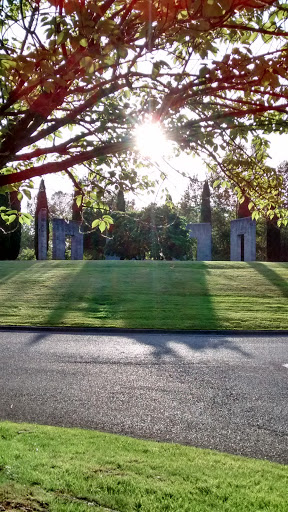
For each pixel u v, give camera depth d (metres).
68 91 2.38
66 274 24.44
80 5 1.87
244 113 2.36
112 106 2.88
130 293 19.89
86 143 2.86
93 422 5.48
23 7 2.80
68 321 14.60
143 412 5.90
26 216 4.09
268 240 37.72
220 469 3.99
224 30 2.59
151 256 32.78
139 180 3.92
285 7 2.14
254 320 14.88
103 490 3.49
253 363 8.94
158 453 4.35
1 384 7.23
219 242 51.03
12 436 4.71
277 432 5.24
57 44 1.98
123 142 2.54
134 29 2.31
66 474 3.76
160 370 8.30
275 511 3.20
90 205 3.96
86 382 7.40
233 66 2.19
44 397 6.52
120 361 9.04
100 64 2.15
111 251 33.78
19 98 2.30
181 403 6.31
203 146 2.78
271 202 3.54
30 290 20.53
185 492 3.49
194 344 11.20
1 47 2.08
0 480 3.61
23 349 10.36
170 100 2.33
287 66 2.13
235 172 3.32
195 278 23.36
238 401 6.44
